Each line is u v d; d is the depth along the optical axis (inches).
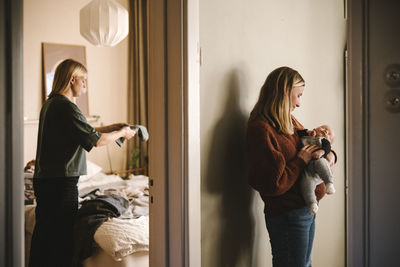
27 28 160.2
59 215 81.2
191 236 55.6
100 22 108.0
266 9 78.0
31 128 162.6
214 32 65.9
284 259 63.9
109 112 184.2
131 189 126.6
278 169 60.1
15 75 39.5
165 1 56.4
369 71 36.7
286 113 64.9
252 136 63.5
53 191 81.3
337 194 105.2
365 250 37.5
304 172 65.5
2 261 38.8
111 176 155.7
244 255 73.2
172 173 56.5
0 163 38.8
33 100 163.0
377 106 36.5
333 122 102.8
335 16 102.5
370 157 37.0
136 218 93.8
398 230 36.1
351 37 37.7
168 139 57.1
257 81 76.1
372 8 36.2
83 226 85.4
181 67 54.9
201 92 63.7
